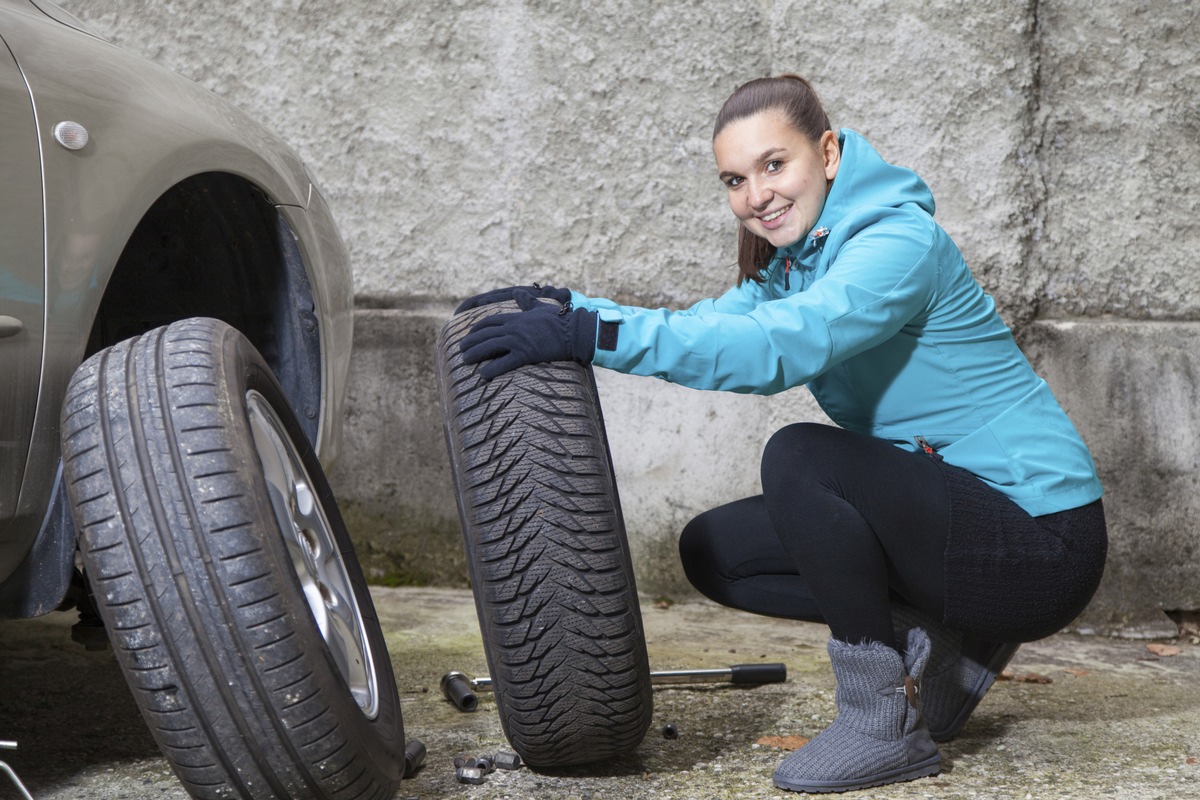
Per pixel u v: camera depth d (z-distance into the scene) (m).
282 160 2.22
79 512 1.45
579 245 3.46
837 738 1.82
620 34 3.41
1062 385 3.19
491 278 3.53
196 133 1.92
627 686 1.71
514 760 1.90
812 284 1.82
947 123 3.20
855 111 3.25
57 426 1.67
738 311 2.14
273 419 1.73
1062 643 3.03
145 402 1.47
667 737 2.08
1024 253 3.20
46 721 2.14
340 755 1.46
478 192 3.52
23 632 2.79
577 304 1.97
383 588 3.51
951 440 1.88
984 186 3.19
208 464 1.43
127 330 2.24
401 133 3.57
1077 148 3.24
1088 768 1.94
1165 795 1.80
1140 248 3.23
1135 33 3.21
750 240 2.01
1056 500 1.85
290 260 2.21
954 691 2.04
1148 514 3.14
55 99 1.67
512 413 1.70
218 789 1.45
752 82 1.91
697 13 3.35
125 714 2.19
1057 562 1.84
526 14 3.46
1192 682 2.61
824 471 1.80
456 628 3.00
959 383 1.86
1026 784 1.85
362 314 3.60
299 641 1.43
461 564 3.53
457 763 1.90
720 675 2.43
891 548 1.82
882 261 1.75
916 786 1.83
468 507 1.71
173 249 2.20
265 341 2.26
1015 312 3.21
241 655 1.40
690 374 1.70
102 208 1.70
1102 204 3.24
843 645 1.83
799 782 1.77
